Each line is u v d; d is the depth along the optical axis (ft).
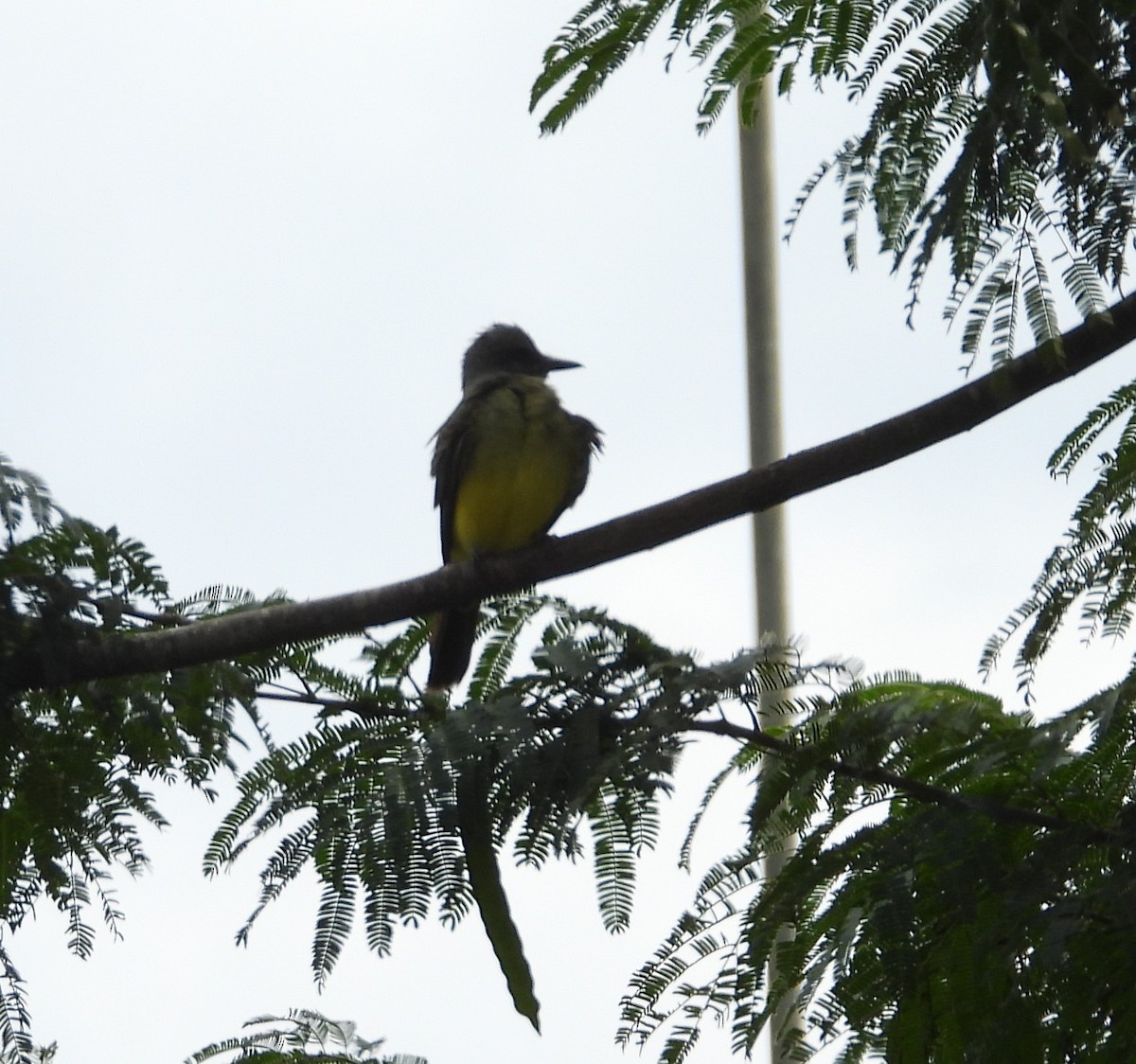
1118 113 26.04
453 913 27.04
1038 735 26.71
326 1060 35.12
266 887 27.55
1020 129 26.17
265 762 29.94
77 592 32.01
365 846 27.32
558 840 27.17
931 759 28.27
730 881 28.55
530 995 26.96
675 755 27.99
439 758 28.17
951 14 27.76
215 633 32.71
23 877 32.24
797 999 26.81
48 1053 32.89
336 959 26.81
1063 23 26.00
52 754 32.50
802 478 33.83
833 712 29.27
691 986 27.61
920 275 27.35
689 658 30.04
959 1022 26.55
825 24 28.96
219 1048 35.42
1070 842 26.45
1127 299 29.96
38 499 31.65
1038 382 31.17
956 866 26.22
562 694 30.01
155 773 32.99
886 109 28.02
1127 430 30.76
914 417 32.76
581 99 30.78
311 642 33.58
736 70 29.84
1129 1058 25.81
